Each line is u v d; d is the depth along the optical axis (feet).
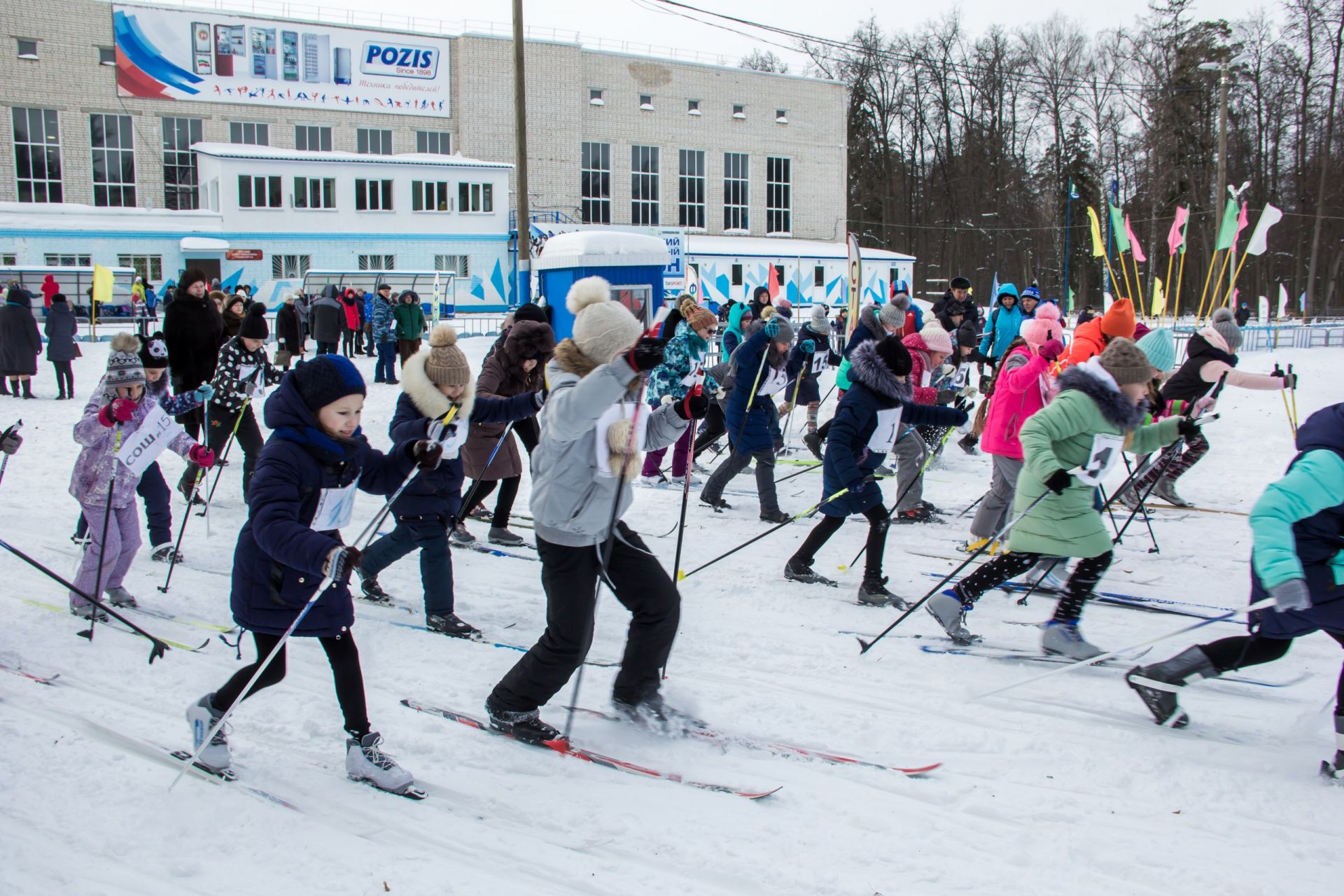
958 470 30.96
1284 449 32.30
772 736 11.75
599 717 12.24
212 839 9.28
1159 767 10.91
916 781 10.61
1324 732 11.91
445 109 127.85
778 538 22.15
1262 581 10.43
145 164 115.85
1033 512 13.96
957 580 18.75
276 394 9.91
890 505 25.98
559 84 132.57
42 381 49.47
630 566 11.69
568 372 10.82
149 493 18.83
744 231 151.64
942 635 15.44
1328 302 143.02
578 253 47.19
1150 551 20.77
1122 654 14.51
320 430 9.85
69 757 10.83
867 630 15.70
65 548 19.84
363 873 8.73
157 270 103.55
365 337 73.77
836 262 137.18
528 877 8.77
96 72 112.37
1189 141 140.05
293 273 110.32
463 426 14.90
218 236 106.01
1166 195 141.49
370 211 113.60
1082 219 152.76
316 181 110.63
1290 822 9.82
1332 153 136.05
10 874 8.57
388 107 125.08
